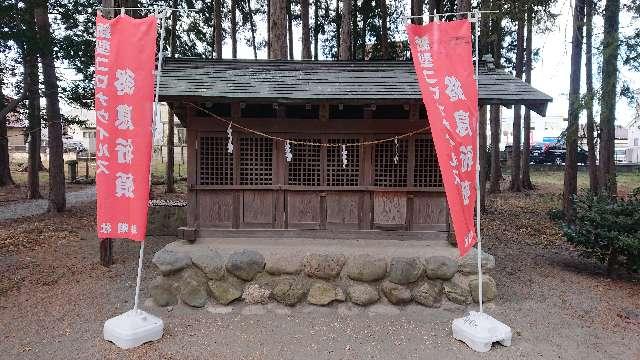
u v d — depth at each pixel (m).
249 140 6.68
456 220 4.82
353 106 6.66
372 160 6.66
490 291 6.05
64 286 6.83
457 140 4.86
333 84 6.57
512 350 4.91
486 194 18.00
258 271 6.10
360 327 5.50
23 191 18.34
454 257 6.13
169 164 17.70
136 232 4.87
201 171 6.68
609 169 10.86
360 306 5.99
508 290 6.85
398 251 6.29
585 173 24.19
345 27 15.30
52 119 12.28
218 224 6.72
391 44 20.02
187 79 6.55
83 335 5.12
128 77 4.80
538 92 6.20
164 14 5.11
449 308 5.98
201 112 6.67
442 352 4.88
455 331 5.20
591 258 8.12
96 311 5.85
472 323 5.08
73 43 9.98
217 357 4.68
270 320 5.67
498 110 18.50
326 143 6.66
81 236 10.33
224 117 6.64
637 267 6.91
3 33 8.70
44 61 11.08
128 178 4.84
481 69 7.26
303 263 6.11
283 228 6.73
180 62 7.18
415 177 6.68
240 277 6.07
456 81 4.88
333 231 6.73
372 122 6.59
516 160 18.78
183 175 24.94
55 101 12.21
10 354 4.65
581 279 7.43
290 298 5.98
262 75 6.91
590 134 11.84
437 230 6.70
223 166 6.70
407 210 6.70
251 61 7.33
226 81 6.57
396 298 5.97
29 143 16.11
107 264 7.97
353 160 6.70
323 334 5.29
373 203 6.71
